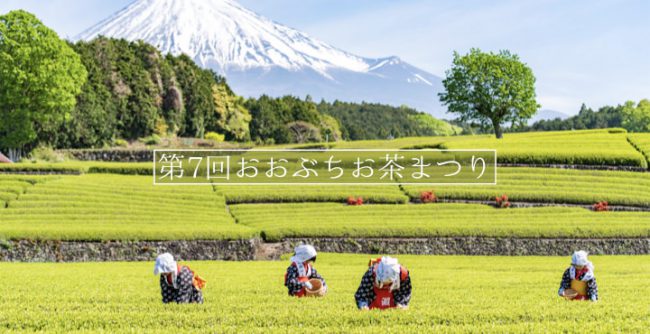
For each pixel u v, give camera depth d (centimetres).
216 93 14612
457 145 7994
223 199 5869
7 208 5216
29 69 8381
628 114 19788
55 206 5359
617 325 1423
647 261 4322
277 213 5484
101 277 2848
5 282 2467
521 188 6197
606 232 4869
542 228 4859
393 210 5559
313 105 18125
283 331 1358
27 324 1466
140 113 12162
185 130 13600
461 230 4806
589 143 8175
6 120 8381
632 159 7106
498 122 10262
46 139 10031
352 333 1338
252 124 15638
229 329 1380
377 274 1502
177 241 4512
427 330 1356
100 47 12162
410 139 10775
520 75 10069
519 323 1454
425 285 2570
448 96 10381
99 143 11138
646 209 5928
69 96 8644
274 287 2377
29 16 8431
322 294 1784
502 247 4781
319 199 5938
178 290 1698
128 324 1459
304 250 1778
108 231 4478
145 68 12875
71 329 1428
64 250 4375
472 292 2245
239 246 4572
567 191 6078
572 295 1838
